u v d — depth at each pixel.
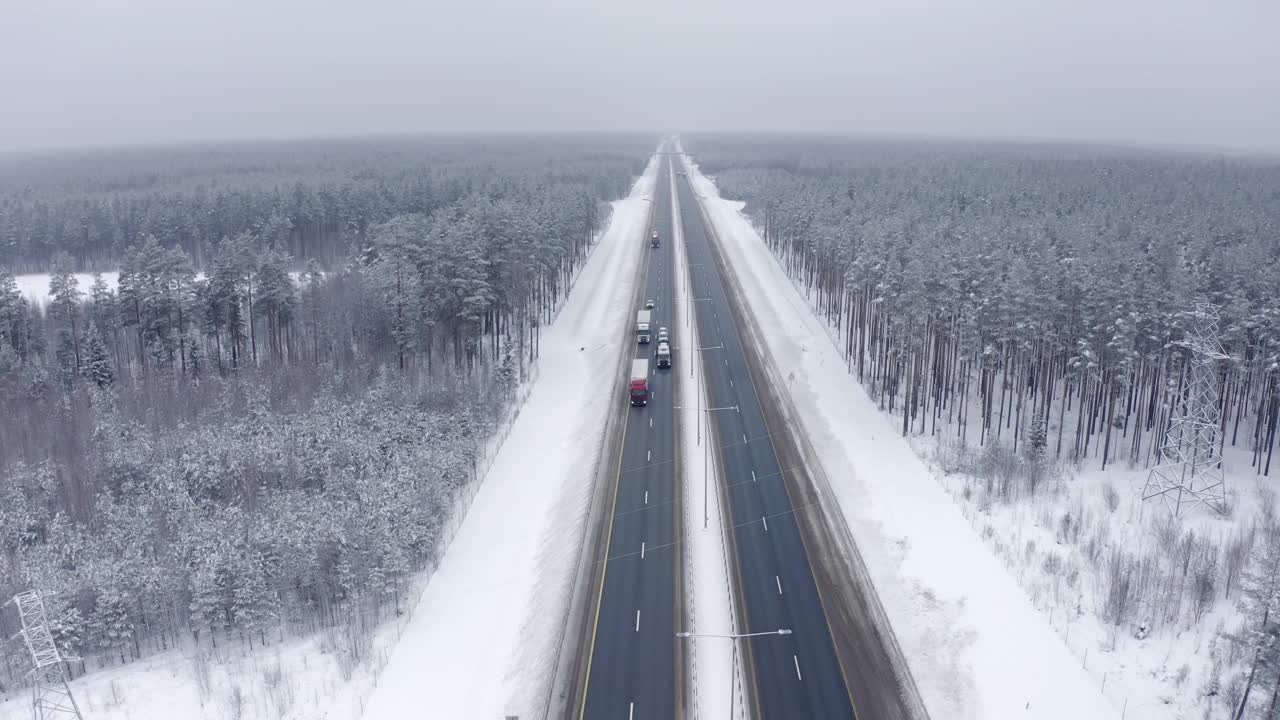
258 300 89.56
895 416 77.56
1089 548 50.88
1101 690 38.28
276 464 62.09
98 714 38.69
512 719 37.06
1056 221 108.62
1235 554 47.94
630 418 74.56
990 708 37.16
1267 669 34.94
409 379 79.88
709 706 37.22
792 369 88.81
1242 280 72.25
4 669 42.22
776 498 58.50
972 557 49.97
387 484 54.38
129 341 98.50
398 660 42.16
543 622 44.19
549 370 88.81
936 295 71.25
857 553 50.81
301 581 47.50
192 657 43.72
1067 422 76.12
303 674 41.44
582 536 53.00
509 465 65.31
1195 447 61.69
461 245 84.69
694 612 44.66
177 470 61.00
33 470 64.25
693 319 107.88
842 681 39.00
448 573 50.22
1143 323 66.81
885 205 124.62
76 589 44.34
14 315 91.38
